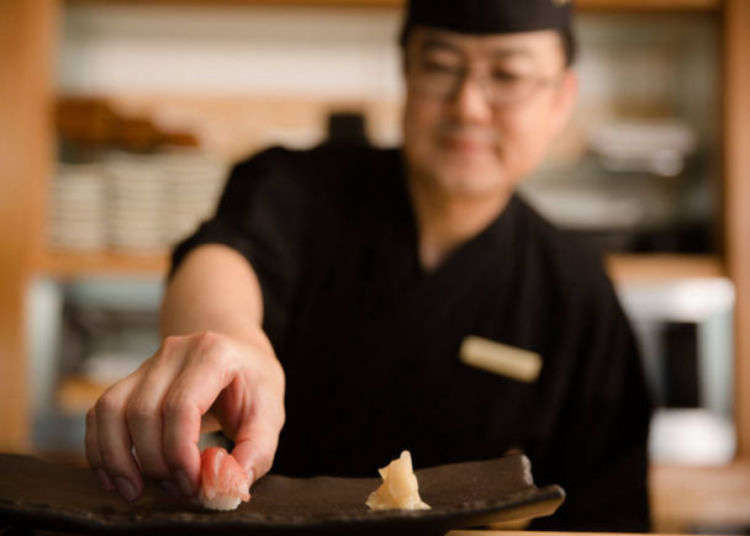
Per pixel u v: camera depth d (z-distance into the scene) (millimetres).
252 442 722
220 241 1167
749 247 2584
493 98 1241
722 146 2627
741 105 2592
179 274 1062
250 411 751
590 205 2803
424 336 1384
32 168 2529
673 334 2721
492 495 695
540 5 1210
